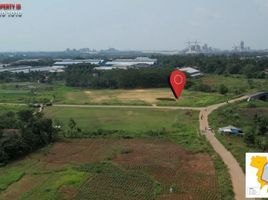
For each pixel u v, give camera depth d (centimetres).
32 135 8488
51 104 14538
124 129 10269
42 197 5828
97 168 7075
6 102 15138
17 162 7688
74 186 6231
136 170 6962
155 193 5853
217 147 8300
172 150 8269
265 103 13538
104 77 19938
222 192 5741
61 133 9738
